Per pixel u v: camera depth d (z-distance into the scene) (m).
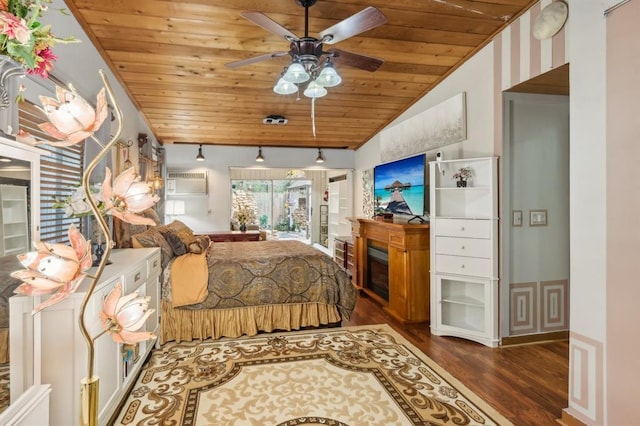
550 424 2.04
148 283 2.68
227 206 6.51
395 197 4.60
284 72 2.39
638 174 1.70
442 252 3.40
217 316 3.27
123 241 3.03
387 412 2.12
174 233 3.52
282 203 9.94
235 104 4.60
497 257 3.13
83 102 1.00
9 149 1.33
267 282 3.39
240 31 3.07
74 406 1.68
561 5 2.53
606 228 1.87
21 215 1.41
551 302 3.30
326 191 9.31
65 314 1.67
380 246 4.58
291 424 2.00
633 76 1.72
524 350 3.06
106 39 3.10
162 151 5.91
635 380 1.72
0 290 1.31
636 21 1.70
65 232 2.43
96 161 1.03
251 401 2.24
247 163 6.55
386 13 2.90
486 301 3.16
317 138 6.12
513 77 2.99
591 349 1.94
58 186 2.37
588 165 1.97
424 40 3.31
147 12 2.79
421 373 2.61
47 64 1.26
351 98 4.53
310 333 3.41
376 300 4.54
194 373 2.61
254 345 3.12
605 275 1.88
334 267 3.61
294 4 2.74
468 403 2.23
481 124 3.38
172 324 3.16
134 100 4.32
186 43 3.22
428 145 4.18
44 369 1.65
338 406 2.18
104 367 1.87
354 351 3.00
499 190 3.13
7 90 1.35
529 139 3.23
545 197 3.28
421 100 4.48
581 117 2.01
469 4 2.80
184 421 2.03
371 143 6.07
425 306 3.72
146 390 2.37
